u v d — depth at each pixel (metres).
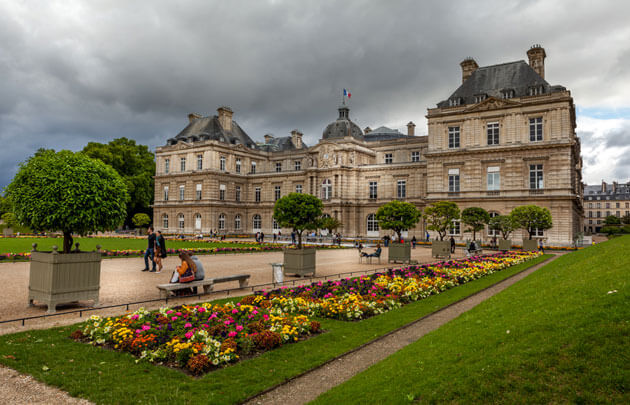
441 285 19.27
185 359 9.23
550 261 30.55
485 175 52.84
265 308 14.05
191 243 49.59
